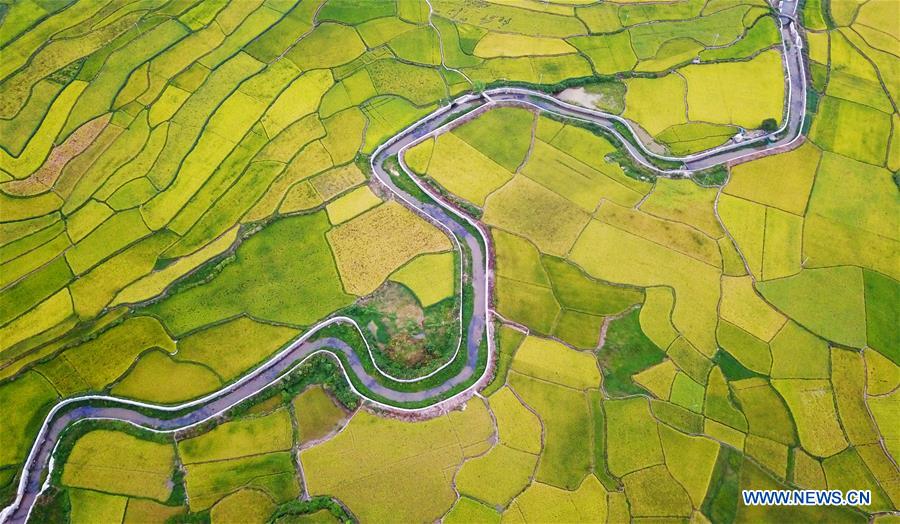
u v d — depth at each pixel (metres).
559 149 48.53
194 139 48.06
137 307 40.00
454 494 33.44
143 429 35.47
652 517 32.66
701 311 39.81
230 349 38.44
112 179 45.91
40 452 35.25
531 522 32.56
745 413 35.91
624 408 36.00
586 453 34.53
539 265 41.88
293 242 43.00
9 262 41.88
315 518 32.78
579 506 32.97
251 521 32.84
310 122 49.44
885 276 41.44
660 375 37.31
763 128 49.88
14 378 37.06
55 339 38.59
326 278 41.34
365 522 32.69
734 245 42.84
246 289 40.84
